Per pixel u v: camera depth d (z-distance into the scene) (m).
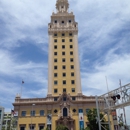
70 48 80.12
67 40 82.00
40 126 64.69
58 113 66.19
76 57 77.94
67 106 66.88
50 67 75.81
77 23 85.62
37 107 67.50
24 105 67.88
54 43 81.25
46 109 66.94
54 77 73.88
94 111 50.62
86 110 66.62
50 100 68.38
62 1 95.50
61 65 76.31
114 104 33.12
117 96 30.91
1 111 77.19
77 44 80.94
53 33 83.50
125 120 38.03
